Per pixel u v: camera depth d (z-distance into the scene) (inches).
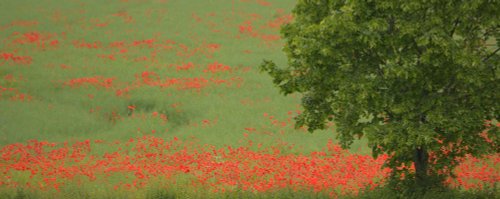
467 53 1956.2
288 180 2723.9
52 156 3393.2
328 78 2192.4
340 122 2213.3
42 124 4276.6
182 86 5241.1
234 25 7647.6
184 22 7760.8
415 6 2007.9
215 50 6540.4
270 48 6678.2
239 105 4766.2
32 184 2684.5
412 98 2103.8
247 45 6791.3
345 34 2105.1
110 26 7583.7
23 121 4306.1
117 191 2444.6
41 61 6053.2
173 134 4101.9
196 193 2367.1
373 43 2018.9
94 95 5064.0
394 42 2084.2
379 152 2229.3
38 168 3031.5
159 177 2765.7
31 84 5270.7
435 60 2004.2
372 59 2208.4
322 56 2177.7
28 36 6998.0
